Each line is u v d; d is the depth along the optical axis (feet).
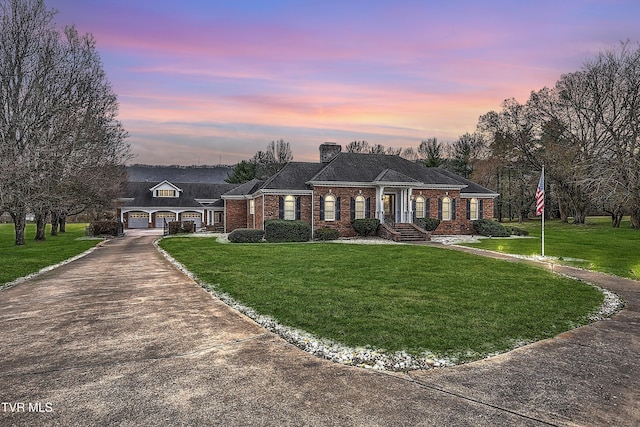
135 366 16.65
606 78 132.87
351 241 88.84
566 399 13.99
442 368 16.85
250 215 122.11
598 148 137.69
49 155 81.35
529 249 71.92
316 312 25.52
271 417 12.38
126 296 31.24
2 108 81.35
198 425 11.84
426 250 65.31
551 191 180.96
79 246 82.58
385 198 111.24
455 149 236.43
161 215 174.60
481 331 21.80
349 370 16.48
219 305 27.91
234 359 17.53
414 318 24.06
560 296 31.12
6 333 21.52
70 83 96.48
